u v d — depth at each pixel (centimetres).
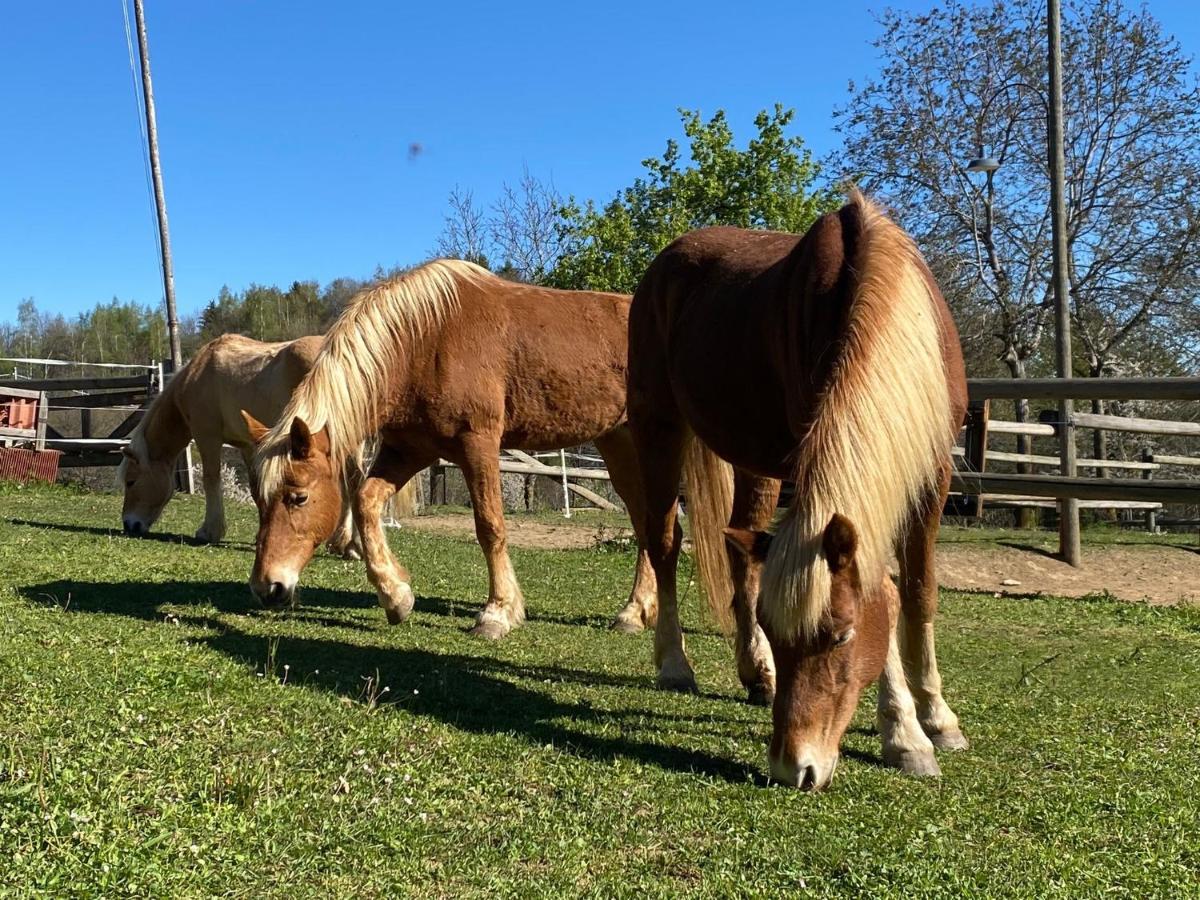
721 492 581
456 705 466
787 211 2448
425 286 658
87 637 504
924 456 362
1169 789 389
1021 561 1041
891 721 412
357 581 835
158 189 1706
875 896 284
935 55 2333
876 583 341
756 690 516
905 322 371
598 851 310
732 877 295
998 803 368
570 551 1143
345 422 609
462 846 303
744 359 478
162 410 1051
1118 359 2316
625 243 2462
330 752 373
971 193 2297
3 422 1650
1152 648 685
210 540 1035
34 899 239
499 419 681
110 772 321
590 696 507
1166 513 2234
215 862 273
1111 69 2189
